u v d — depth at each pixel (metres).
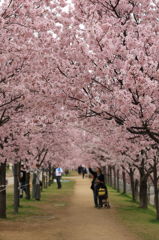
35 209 21.69
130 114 10.34
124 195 34.34
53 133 22.36
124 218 18.45
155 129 11.07
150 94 9.59
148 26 10.80
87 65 11.16
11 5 11.54
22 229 14.90
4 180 17.81
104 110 11.07
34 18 12.30
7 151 16.48
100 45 10.96
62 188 42.75
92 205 24.62
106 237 13.43
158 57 10.60
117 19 12.02
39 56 12.51
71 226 15.88
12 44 11.70
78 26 12.34
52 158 35.62
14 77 12.72
